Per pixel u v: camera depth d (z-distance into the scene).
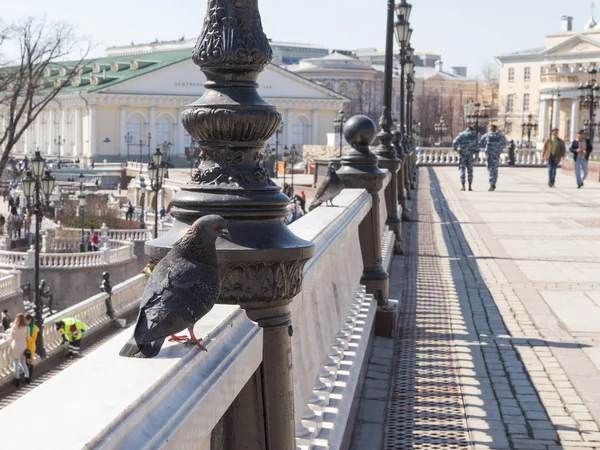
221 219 2.63
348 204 6.89
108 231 51.22
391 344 7.70
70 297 42.53
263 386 3.41
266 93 131.88
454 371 6.72
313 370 4.60
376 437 5.13
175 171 101.44
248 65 3.38
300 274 3.54
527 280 11.22
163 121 126.12
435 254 13.89
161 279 2.51
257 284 3.37
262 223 3.42
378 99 161.25
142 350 2.43
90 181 104.31
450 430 5.32
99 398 2.04
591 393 6.11
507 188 31.72
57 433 1.80
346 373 5.45
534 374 6.61
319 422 4.43
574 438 5.18
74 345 25.36
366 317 7.18
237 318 3.06
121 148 124.00
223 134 3.38
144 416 2.08
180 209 3.44
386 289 8.19
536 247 14.73
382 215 11.38
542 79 111.75
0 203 81.44
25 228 54.81
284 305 3.50
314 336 4.77
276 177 77.88
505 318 8.78
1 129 132.00
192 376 2.47
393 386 6.27
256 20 3.41
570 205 23.56
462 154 30.41
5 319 31.16
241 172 3.40
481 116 59.88
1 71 54.38
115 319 29.53
